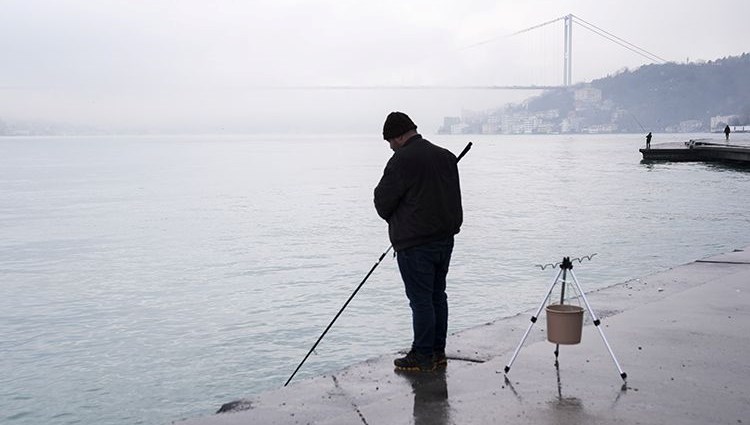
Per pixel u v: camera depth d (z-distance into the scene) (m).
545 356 5.43
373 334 12.44
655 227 26.33
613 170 64.44
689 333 6.01
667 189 42.34
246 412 4.57
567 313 4.77
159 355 11.75
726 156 62.31
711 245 22.00
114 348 12.28
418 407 4.47
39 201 45.59
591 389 4.70
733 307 6.91
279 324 13.38
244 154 146.50
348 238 25.50
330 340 12.16
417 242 4.99
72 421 9.09
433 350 5.28
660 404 4.42
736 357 5.35
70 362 11.54
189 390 10.05
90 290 17.64
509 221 29.33
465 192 45.00
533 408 4.39
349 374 5.20
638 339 5.84
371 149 180.50
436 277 5.29
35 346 12.56
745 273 8.65
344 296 15.57
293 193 47.88
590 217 30.12
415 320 5.18
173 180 65.19
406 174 4.91
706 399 4.50
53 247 25.67
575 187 46.97
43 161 117.19
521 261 19.55
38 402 9.76
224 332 13.01
